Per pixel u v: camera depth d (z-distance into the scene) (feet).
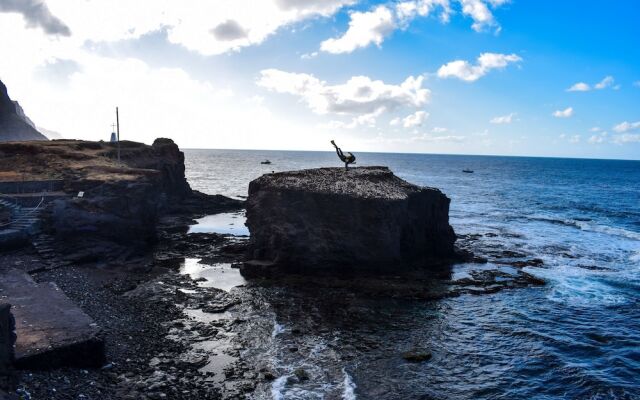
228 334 79.87
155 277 112.47
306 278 115.03
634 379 68.44
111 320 79.87
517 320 91.71
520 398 63.00
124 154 215.72
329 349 76.02
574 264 139.23
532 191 400.47
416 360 73.00
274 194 129.29
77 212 122.83
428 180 515.91
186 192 257.96
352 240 121.29
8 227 115.24
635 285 116.67
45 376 53.78
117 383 58.65
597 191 411.34
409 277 118.32
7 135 573.33
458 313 94.94
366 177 145.38
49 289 76.89
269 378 65.00
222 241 157.99
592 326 89.10
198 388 60.85
